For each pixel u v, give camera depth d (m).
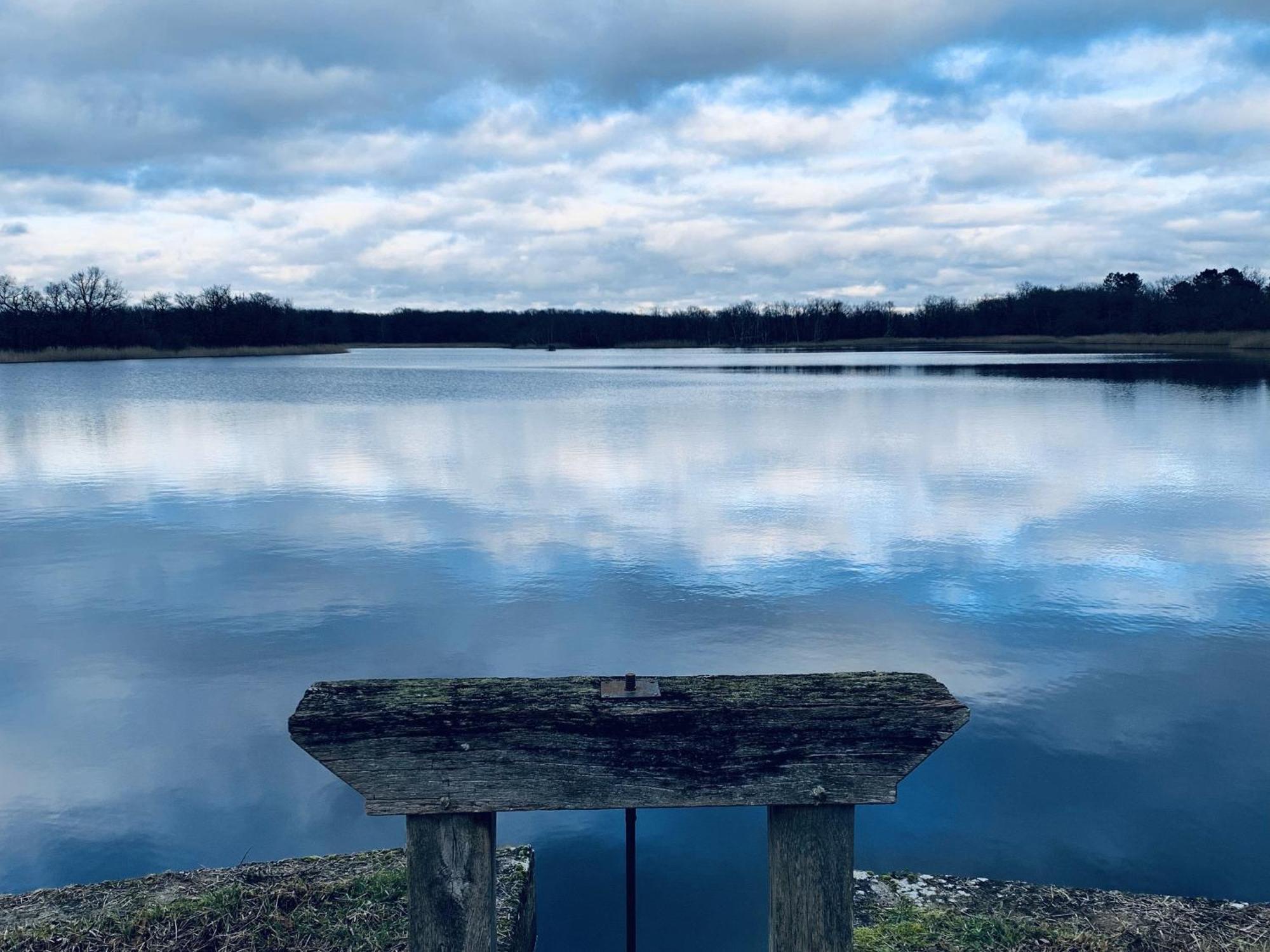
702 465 19.27
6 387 49.12
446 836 2.23
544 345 165.88
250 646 8.73
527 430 26.14
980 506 14.76
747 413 30.64
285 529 13.63
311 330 132.38
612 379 54.38
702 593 10.20
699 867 5.09
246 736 6.87
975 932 3.62
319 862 4.25
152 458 21.28
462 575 11.04
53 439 25.11
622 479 17.73
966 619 9.23
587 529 13.39
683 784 2.21
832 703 2.20
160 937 3.57
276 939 3.54
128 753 6.60
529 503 15.39
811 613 9.45
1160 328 96.75
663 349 153.62
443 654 8.42
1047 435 23.33
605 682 2.29
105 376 61.56
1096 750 6.38
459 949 2.24
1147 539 12.50
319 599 10.14
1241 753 6.32
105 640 8.95
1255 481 16.70
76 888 4.08
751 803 2.21
